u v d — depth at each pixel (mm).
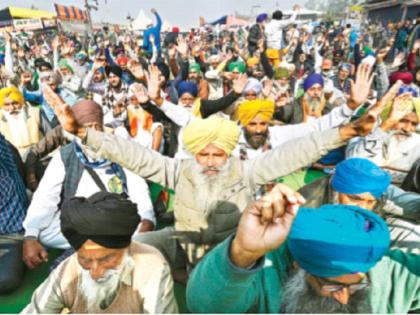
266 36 11094
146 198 2764
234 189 2053
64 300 1465
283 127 3389
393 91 1723
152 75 3266
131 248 1480
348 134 1781
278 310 1203
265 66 7508
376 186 1800
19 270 2570
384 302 1309
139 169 2041
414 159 2971
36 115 4086
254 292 1173
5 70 7301
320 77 4695
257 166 2033
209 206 2064
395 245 1625
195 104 4078
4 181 2744
